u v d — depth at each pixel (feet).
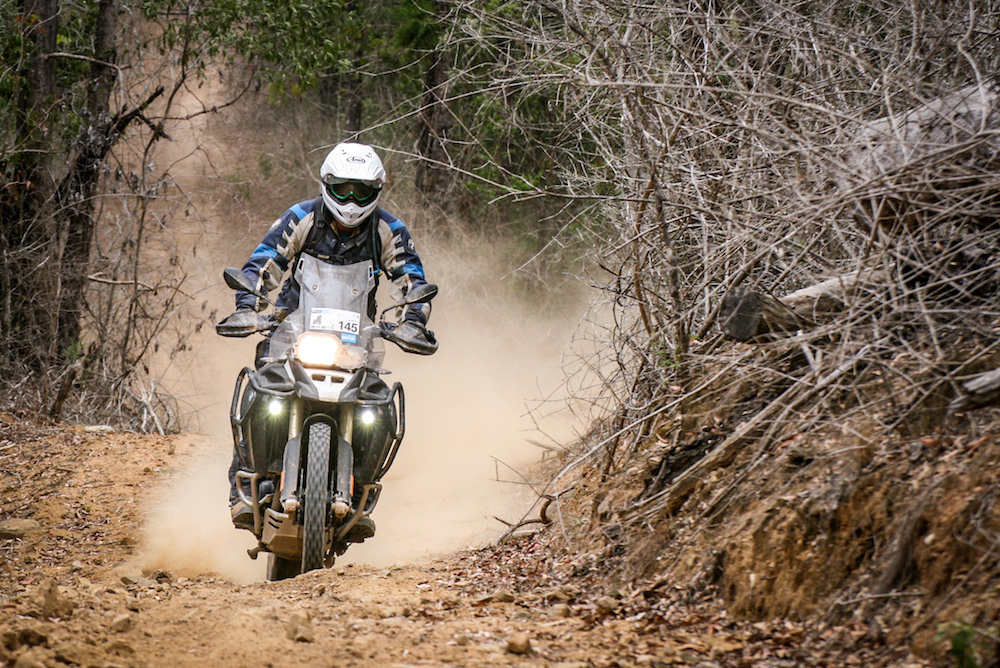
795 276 55.98
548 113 84.58
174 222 160.15
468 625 41.19
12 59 114.01
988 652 31.04
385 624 41.27
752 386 50.39
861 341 43.88
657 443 53.47
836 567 38.22
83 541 65.46
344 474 52.06
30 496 74.13
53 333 108.06
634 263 54.13
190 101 202.69
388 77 159.22
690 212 55.67
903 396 42.78
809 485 41.34
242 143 197.98
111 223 140.36
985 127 42.93
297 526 52.11
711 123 52.42
